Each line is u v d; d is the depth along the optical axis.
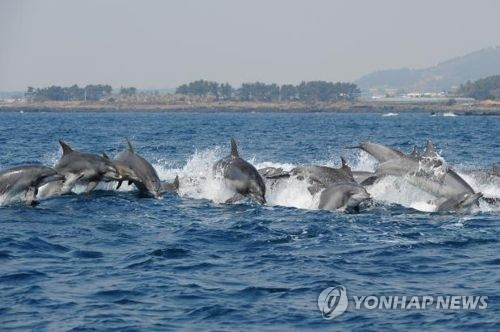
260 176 26.77
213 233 21.28
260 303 15.06
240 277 16.80
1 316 14.27
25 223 22.53
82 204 25.84
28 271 17.11
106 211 24.78
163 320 14.15
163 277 16.75
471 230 22.06
